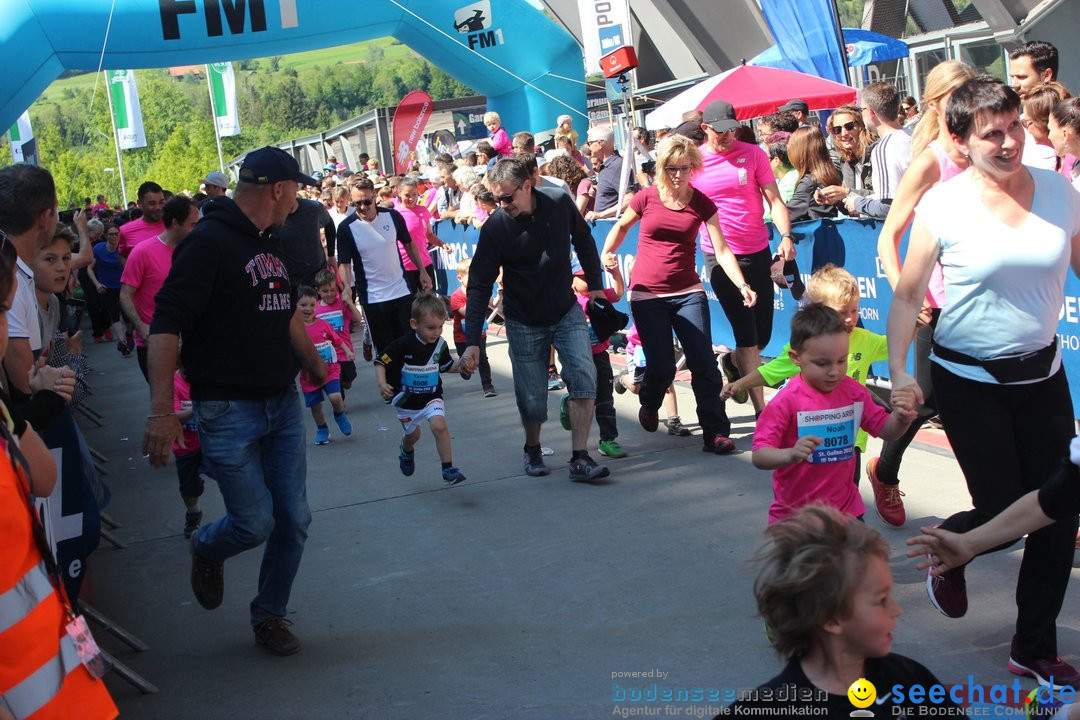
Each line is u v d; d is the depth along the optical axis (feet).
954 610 12.58
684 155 20.26
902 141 21.15
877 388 24.40
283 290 13.56
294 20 47.70
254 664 13.97
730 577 15.35
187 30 46.16
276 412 13.74
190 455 19.48
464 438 25.68
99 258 48.19
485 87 55.67
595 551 17.02
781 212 22.50
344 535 19.13
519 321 20.83
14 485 7.56
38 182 12.42
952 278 11.51
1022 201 11.15
